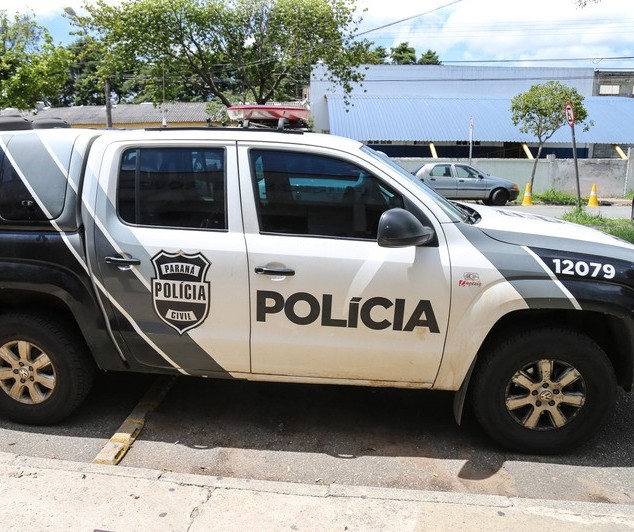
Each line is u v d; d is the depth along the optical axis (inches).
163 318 133.4
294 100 1302.9
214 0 855.7
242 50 906.1
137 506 108.1
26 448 136.4
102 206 133.7
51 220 134.2
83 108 1676.9
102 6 832.9
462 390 132.7
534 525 104.4
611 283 125.7
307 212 131.6
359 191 131.6
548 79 1261.1
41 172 135.6
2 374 143.1
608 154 1224.8
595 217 559.8
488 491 123.1
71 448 136.9
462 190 778.2
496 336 132.3
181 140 134.1
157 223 133.6
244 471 129.0
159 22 837.2
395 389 170.7
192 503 109.3
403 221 121.2
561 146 1176.8
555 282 125.3
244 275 129.1
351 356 130.6
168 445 139.2
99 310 135.2
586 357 128.6
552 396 131.4
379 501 110.8
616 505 111.2
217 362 135.1
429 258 126.4
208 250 129.8
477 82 1248.2
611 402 131.5
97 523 103.4
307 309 128.7
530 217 155.7
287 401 162.7
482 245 128.7
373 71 1226.6
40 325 138.3
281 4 855.7
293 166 132.2
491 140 1054.4
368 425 150.4
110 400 161.8
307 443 141.5
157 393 162.6
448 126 1079.0
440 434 146.3
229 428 147.8
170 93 948.0
